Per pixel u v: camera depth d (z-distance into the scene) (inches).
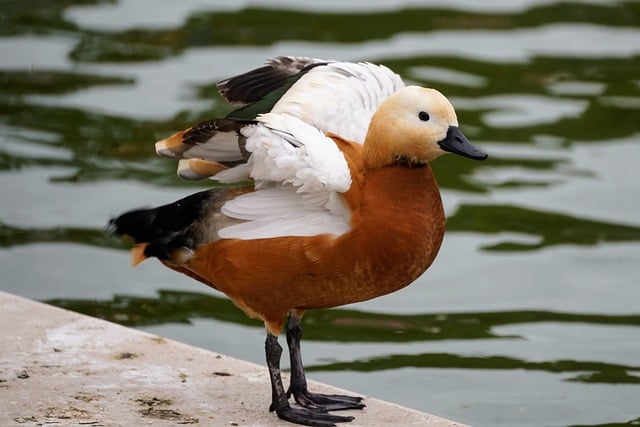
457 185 623.5
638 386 445.4
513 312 506.3
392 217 326.0
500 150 657.6
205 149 339.6
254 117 366.6
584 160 647.8
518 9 859.4
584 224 583.2
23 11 828.6
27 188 594.2
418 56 761.6
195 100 693.9
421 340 482.6
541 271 540.7
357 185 329.1
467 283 531.8
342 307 514.9
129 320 488.4
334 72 363.9
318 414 335.3
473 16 840.3
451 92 715.4
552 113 700.0
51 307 397.7
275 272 325.4
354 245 323.9
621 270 540.7
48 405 330.3
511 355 470.3
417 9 848.3
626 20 842.2
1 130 655.1
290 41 775.1
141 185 602.2
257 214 329.7
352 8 845.2
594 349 474.3
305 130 325.4
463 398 435.5
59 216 569.3
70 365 357.4
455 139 329.1
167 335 478.0
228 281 333.1
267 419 332.8
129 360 363.9
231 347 471.5
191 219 337.7
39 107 684.7
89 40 778.2
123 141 647.8
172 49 764.6
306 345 478.0
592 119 694.5
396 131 327.9
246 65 734.5
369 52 761.0
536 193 613.9
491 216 590.2
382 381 447.8
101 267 531.8
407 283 335.9
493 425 414.3
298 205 330.0
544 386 445.1
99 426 318.7
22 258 533.0
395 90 365.4
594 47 794.2
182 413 331.3
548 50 786.8
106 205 579.2
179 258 340.2
